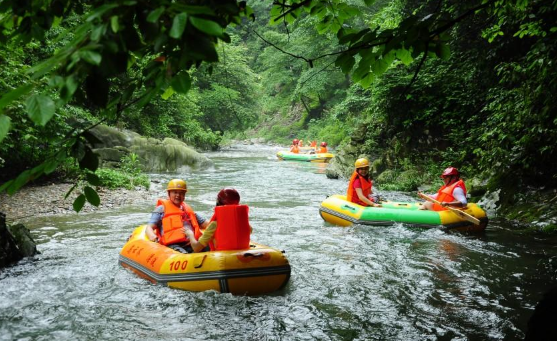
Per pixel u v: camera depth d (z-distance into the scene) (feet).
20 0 6.61
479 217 25.12
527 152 29.86
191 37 5.45
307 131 130.11
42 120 4.82
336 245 22.22
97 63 4.90
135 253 17.97
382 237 23.81
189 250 17.69
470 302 14.97
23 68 27.22
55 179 39.22
